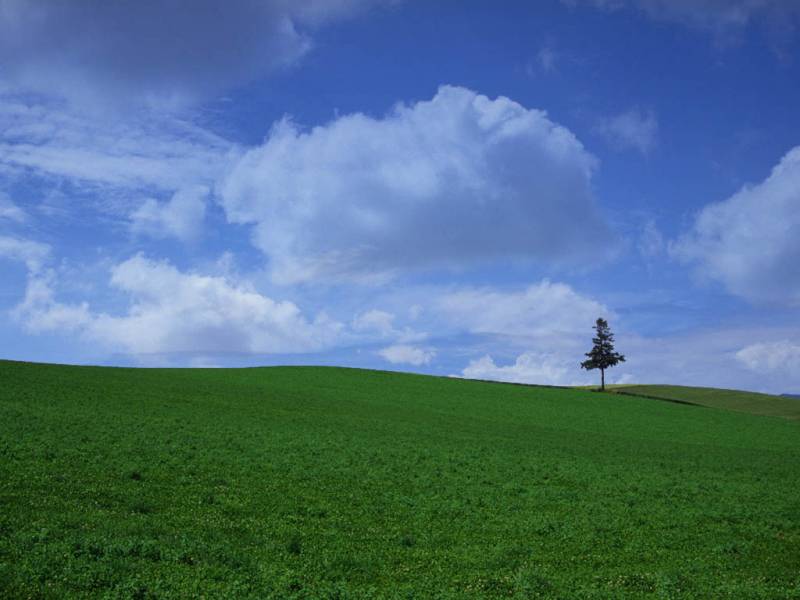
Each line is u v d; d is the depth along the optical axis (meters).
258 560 21.70
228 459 39.94
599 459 55.19
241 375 103.62
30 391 64.94
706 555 26.83
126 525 23.48
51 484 28.44
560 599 20.03
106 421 50.66
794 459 65.44
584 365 148.38
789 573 24.47
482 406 92.19
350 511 30.27
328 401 83.38
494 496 36.09
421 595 19.61
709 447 71.25
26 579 17.58
